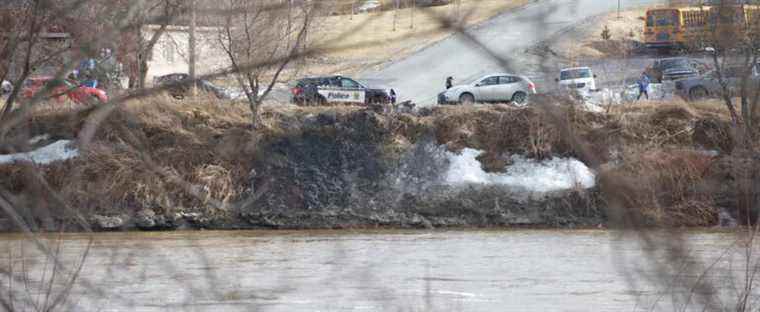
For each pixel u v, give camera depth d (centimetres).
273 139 10712
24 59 1664
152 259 4459
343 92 11906
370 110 11425
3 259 1734
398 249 8706
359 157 11069
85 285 2142
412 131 11419
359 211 10631
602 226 10262
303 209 10475
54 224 1753
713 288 1706
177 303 4091
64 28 1576
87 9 1523
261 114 10769
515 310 6025
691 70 10412
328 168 10869
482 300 6325
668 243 1173
